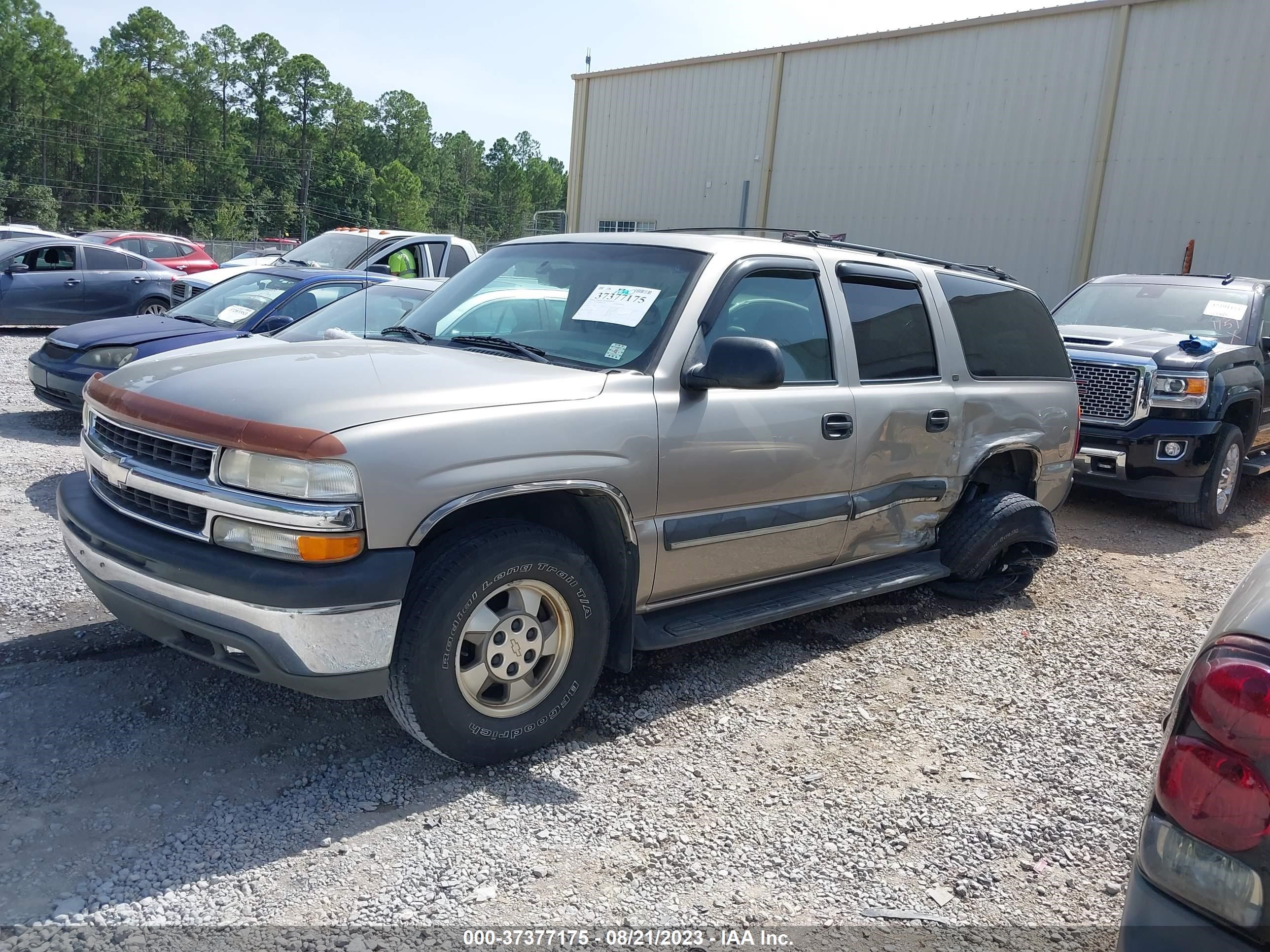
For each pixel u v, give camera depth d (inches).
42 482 259.9
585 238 175.0
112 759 126.9
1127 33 634.8
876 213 762.8
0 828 110.0
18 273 569.0
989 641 192.4
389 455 113.0
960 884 111.8
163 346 302.0
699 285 151.5
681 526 144.5
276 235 4542.3
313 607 108.7
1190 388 295.7
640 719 148.9
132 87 4055.1
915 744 146.2
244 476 113.7
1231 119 600.4
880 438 176.1
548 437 126.9
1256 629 68.9
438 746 123.0
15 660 153.6
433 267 529.3
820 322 170.6
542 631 132.0
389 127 5492.1
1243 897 65.2
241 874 105.0
